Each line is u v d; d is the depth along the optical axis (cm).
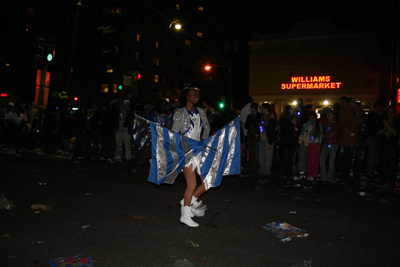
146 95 4422
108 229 418
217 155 471
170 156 436
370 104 3086
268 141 841
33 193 595
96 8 3947
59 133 1180
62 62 3412
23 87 3447
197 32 5503
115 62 3869
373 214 506
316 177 803
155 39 4550
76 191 623
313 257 345
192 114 445
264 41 3497
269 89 3497
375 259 343
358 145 845
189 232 413
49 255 337
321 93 3275
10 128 1077
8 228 414
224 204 554
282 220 470
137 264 321
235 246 370
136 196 597
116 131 1050
